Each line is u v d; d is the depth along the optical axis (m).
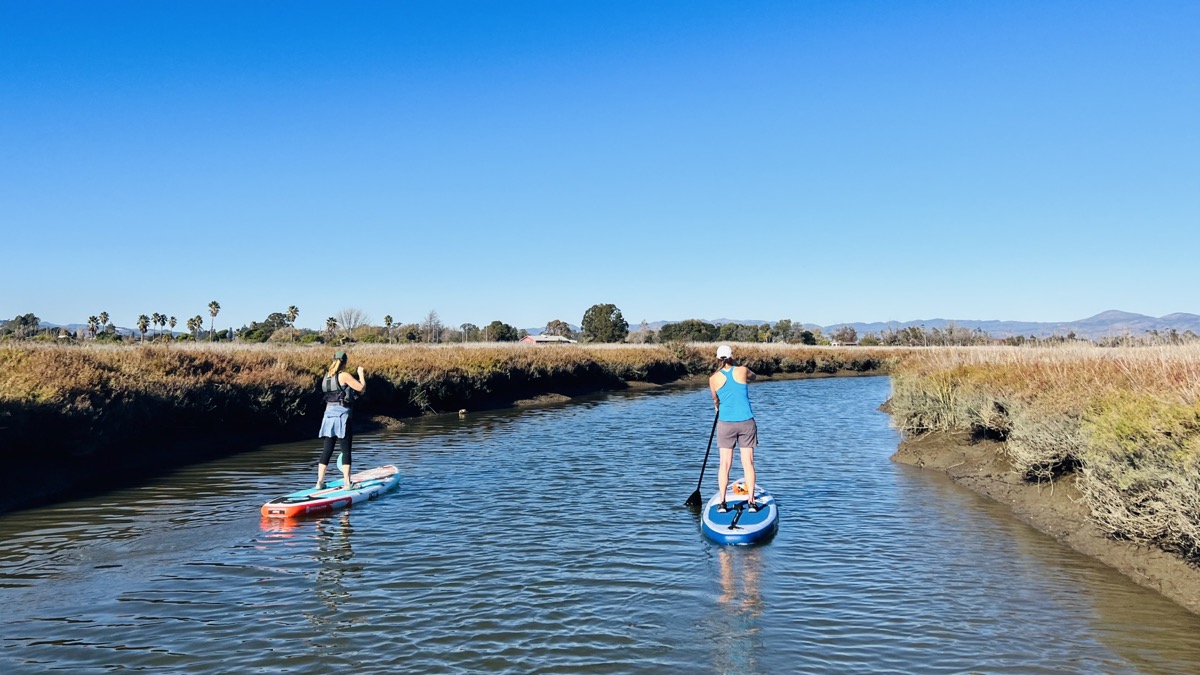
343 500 11.62
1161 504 7.88
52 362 15.62
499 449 17.94
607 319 100.62
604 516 11.05
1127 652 6.32
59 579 8.17
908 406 19.33
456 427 22.73
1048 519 10.62
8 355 15.77
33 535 9.95
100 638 6.61
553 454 17.14
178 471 14.84
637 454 17.16
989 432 15.95
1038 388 13.75
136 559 8.89
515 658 6.19
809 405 31.88
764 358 58.78
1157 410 8.74
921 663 6.13
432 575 8.29
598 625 6.89
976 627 6.88
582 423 23.98
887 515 11.19
